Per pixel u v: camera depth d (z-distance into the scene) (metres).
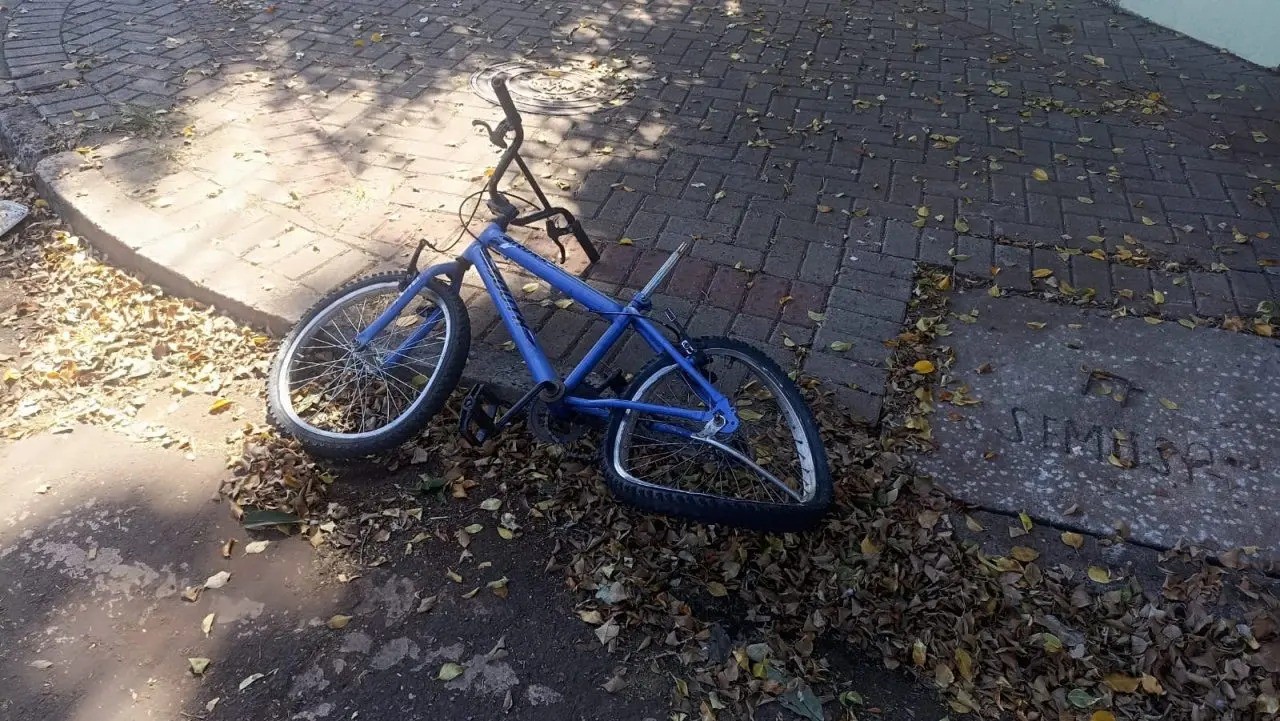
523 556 2.82
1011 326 3.77
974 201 4.58
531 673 2.50
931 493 3.02
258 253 4.01
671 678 2.49
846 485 3.01
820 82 5.81
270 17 6.52
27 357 3.58
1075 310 3.86
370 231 4.21
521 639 2.59
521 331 3.04
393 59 5.96
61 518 2.90
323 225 4.24
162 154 4.72
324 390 3.38
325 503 2.99
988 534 2.92
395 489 3.04
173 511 2.93
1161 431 3.28
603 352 2.93
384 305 3.54
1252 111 5.55
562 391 2.84
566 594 2.71
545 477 3.06
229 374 3.48
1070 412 3.36
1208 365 3.57
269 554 2.81
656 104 5.47
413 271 3.26
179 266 3.89
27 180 4.70
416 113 5.30
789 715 2.41
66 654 2.52
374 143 4.98
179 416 3.30
